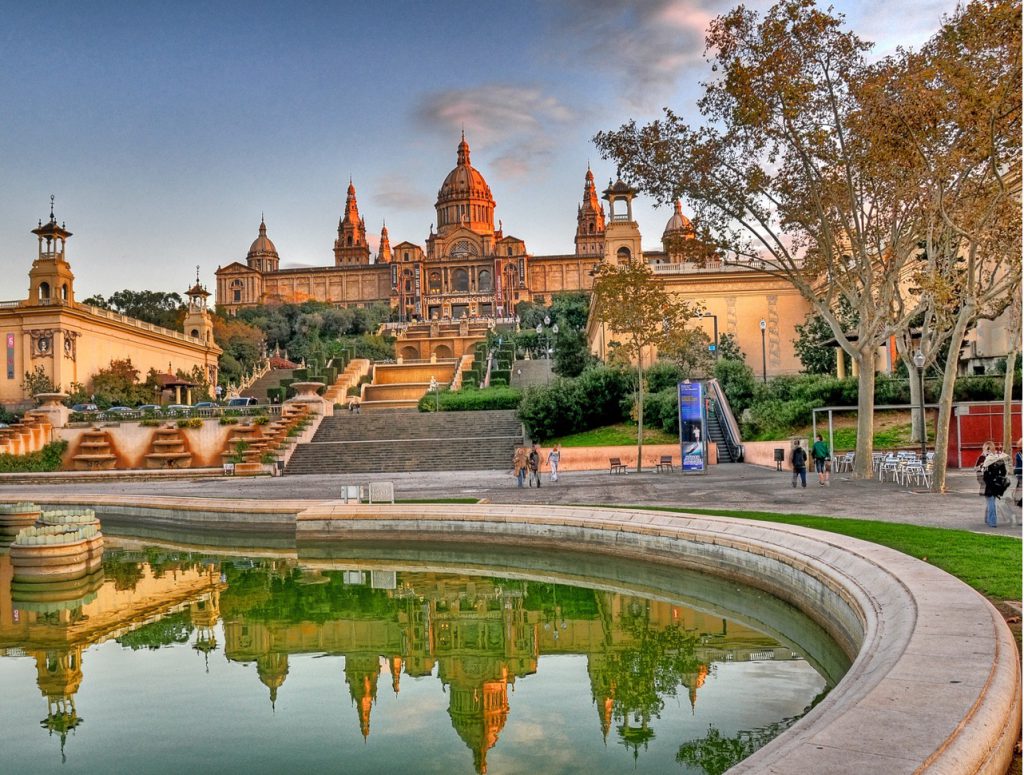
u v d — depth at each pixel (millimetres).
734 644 13445
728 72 24750
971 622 8742
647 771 8555
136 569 22188
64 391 67938
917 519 17984
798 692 10891
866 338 26766
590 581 19094
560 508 21781
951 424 31969
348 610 16609
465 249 179000
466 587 18578
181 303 129375
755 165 27297
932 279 22312
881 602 10586
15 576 20578
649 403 43094
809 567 13609
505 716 10430
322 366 82750
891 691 6637
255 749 9430
